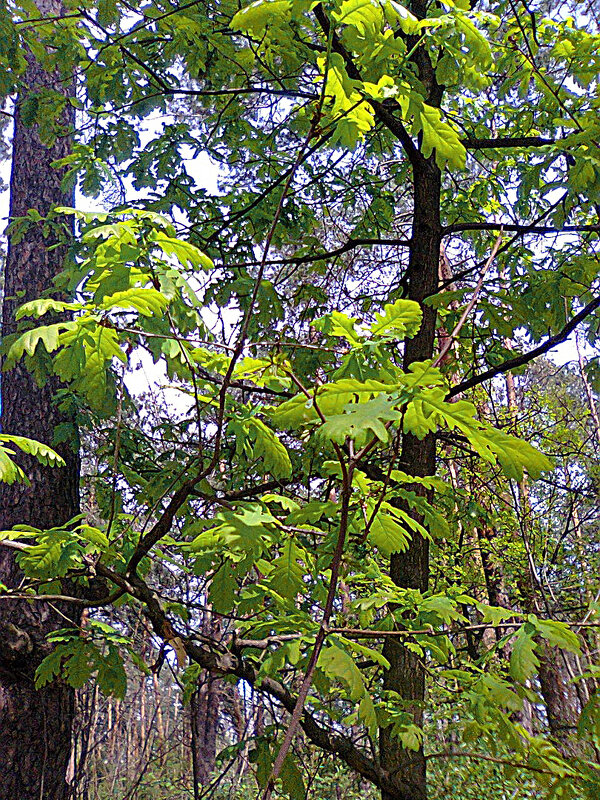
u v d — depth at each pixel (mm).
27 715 5031
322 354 4121
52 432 5652
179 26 4852
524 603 8406
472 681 2459
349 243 5242
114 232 1888
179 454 4887
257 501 2428
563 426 9094
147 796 9375
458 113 6473
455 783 6734
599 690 2125
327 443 1926
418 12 4164
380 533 2393
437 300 4020
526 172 4750
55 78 6805
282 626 2701
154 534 2506
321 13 2943
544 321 5359
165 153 5273
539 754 2295
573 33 4391
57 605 5039
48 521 5492
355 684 1795
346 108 1813
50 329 1907
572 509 8453
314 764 5715
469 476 8422
